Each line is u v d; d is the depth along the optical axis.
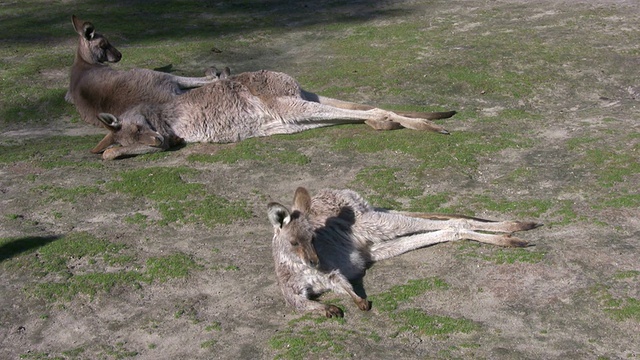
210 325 6.46
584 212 7.70
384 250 7.14
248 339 6.21
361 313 6.35
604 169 8.66
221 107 10.50
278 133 10.67
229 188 9.01
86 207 8.77
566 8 16.33
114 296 7.02
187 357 6.08
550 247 7.05
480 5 17.20
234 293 6.91
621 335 5.79
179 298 6.90
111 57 12.35
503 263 6.85
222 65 13.98
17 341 6.52
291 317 6.45
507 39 14.25
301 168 9.40
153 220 8.37
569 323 5.98
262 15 17.64
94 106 11.46
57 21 17.36
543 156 9.23
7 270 7.51
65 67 13.98
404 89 12.11
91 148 10.64
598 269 6.63
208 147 10.47
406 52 13.86
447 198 8.26
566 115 10.79
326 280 6.52
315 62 13.88
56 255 7.71
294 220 6.51
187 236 7.99
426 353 5.74
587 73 12.38
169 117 10.55
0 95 12.62
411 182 8.74
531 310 6.18
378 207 7.98
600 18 15.39
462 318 6.13
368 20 16.62
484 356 5.65
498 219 7.72
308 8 18.08
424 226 7.22
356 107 10.77
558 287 6.43
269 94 10.51
